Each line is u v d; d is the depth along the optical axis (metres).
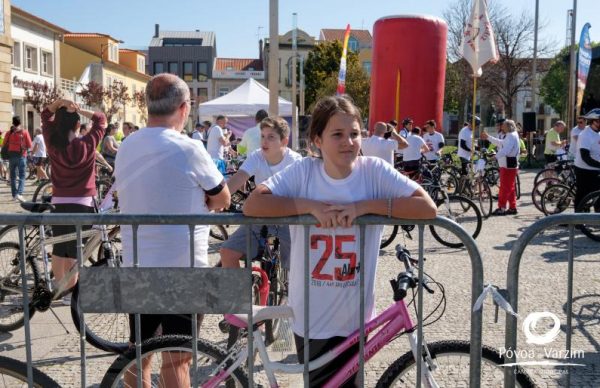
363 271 2.52
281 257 4.37
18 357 4.32
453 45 37.75
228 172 10.80
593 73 19.61
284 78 68.31
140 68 60.66
